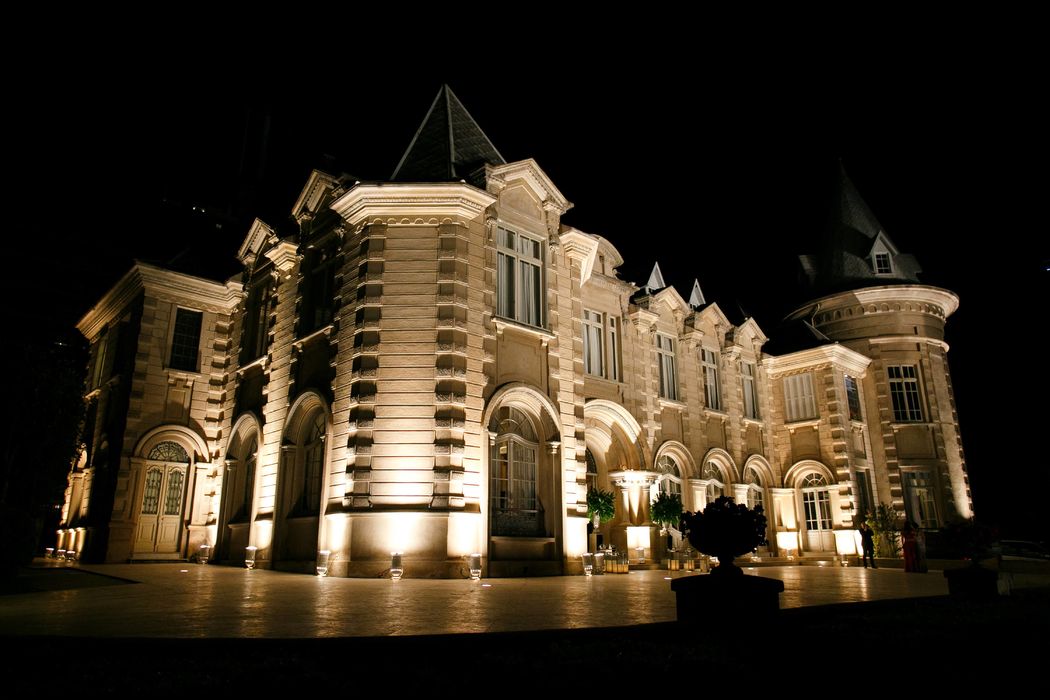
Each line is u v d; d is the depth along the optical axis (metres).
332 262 20.14
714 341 28.81
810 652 6.62
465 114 21.12
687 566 21.19
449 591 11.76
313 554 17.42
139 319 24.16
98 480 24.27
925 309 33.12
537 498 18.05
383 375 16.55
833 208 37.09
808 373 30.50
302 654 5.87
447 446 15.91
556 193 20.47
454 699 4.88
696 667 5.79
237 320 25.48
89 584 12.60
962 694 5.50
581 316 20.56
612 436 23.62
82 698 4.50
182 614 8.13
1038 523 22.81
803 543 29.06
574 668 5.64
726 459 27.36
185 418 24.30
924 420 31.67
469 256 17.67
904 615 9.30
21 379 19.47
